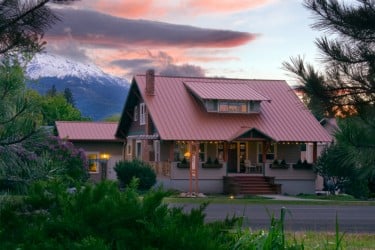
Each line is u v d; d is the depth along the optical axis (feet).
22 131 20.07
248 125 121.90
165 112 120.98
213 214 65.36
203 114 122.21
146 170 108.78
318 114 40.70
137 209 13.56
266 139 118.42
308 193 120.57
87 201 14.28
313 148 122.52
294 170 121.08
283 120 125.08
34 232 13.24
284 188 120.16
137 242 13.05
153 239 13.08
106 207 13.47
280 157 126.62
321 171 119.65
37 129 20.39
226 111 123.54
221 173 118.42
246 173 120.78
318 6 37.68
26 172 19.83
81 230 13.23
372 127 37.01
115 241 13.23
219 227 14.56
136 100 138.51
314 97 38.55
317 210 77.25
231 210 72.43
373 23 36.70
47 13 17.88
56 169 20.58
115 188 14.85
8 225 14.08
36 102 21.24
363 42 37.83
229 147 124.77
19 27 17.94
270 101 123.75
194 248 12.90
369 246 35.47
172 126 117.60
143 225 13.53
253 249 14.56
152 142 129.49
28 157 20.17
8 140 19.89
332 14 37.45
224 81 135.54
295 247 15.85
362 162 36.60
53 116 243.19
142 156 135.33
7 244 13.30
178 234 13.04
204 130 118.21
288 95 133.18
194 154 106.42
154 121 118.52
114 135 152.15
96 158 155.22
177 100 124.98
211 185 117.60
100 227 13.37
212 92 124.26
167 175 116.78
